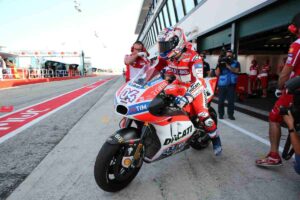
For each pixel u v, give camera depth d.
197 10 11.22
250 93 9.75
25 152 3.96
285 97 2.92
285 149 2.98
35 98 11.51
